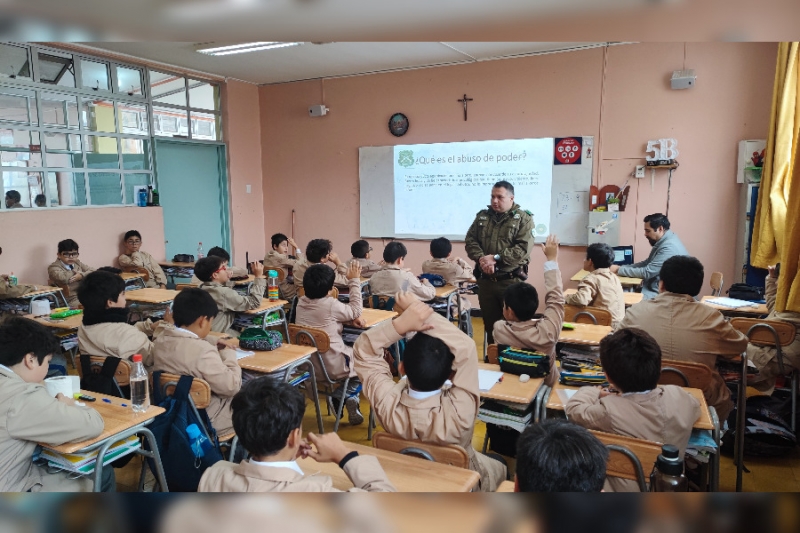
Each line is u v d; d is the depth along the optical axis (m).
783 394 3.24
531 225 3.57
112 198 5.59
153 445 1.87
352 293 3.28
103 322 2.35
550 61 5.36
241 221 6.98
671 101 4.90
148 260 5.57
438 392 1.56
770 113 4.27
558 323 2.32
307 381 3.08
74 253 4.84
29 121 4.82
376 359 1.64
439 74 5.92
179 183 6.37
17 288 4.14
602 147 5.22
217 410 2.21
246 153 6.98
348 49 5.22
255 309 3.50
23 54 4.75
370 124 6.39
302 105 6.81
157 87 6.02
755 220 4.26
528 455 0.99
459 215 6.00
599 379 2.13
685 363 2.20
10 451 1.55
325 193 6.80
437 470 1.41
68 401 1.71
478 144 5.80
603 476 0.99
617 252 4.91
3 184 4.67
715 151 4.79
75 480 1.72
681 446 1.66
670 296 2.45
